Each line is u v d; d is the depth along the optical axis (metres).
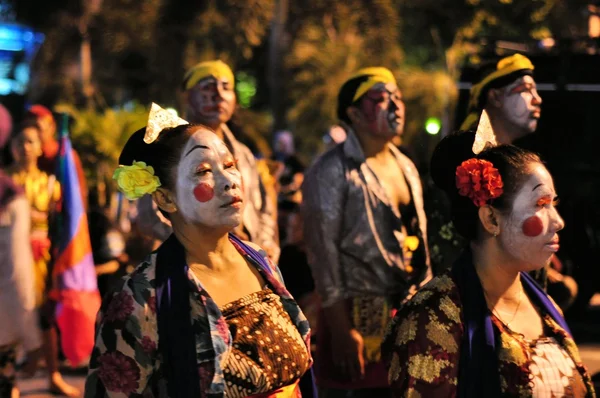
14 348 6.32
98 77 21.56
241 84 26.38
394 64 21.22
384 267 6.71
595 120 13.09
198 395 3.94
